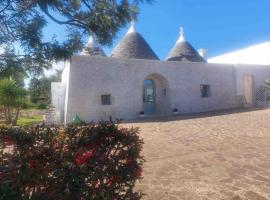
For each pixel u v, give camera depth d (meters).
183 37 26.42
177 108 21.39
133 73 19.94
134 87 19.89
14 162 2.26
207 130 12.48
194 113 21.45
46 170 2.32
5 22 3.81
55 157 2.49
